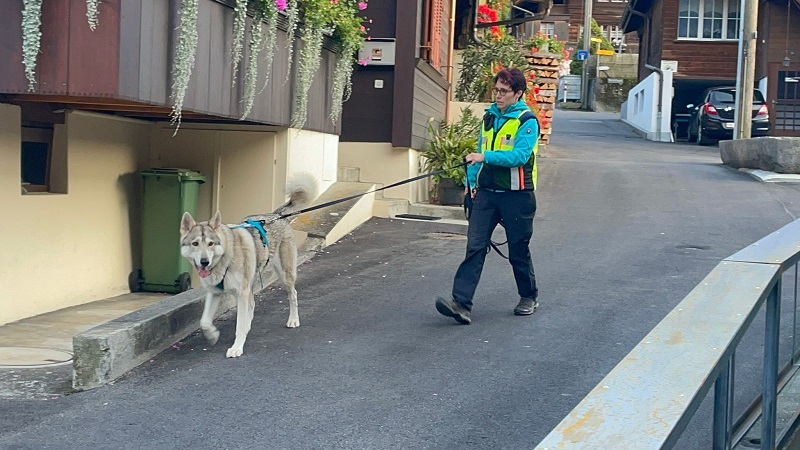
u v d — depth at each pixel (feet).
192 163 33.73
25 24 20.74
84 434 16.26
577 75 155.84
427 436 15.98
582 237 35.27
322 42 34.01
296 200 24.31
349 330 22.97
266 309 25.20
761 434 13.53
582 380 18.85
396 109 40.24
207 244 19.99
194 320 23.13
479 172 23.06
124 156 31.86
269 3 27.50
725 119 79.61
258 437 16.03
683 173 53.83
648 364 8.48
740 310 10.22
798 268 16.01
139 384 19.03
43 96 25.00
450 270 29.91
